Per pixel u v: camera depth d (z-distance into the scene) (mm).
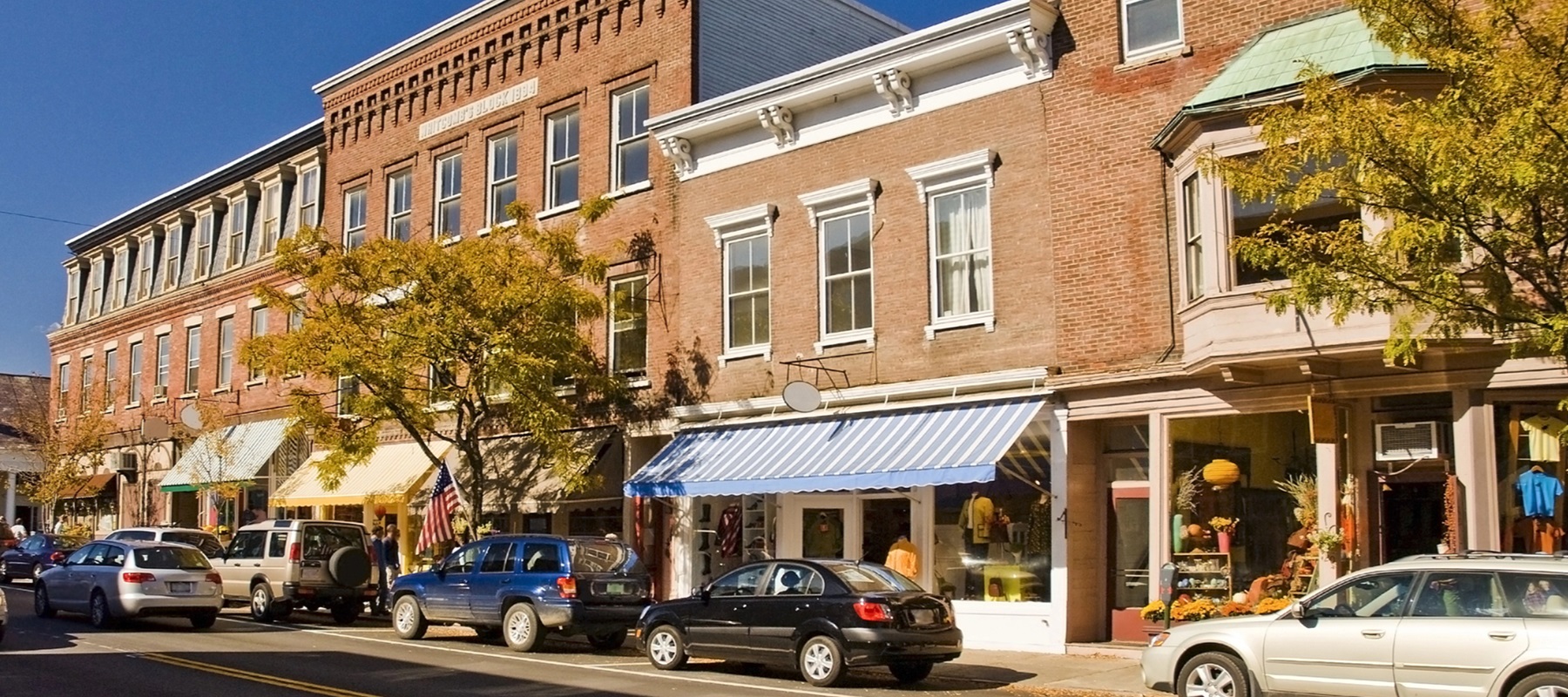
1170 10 18000
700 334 23047
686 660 16547
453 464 26109
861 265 20953
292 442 31609
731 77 24672
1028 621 18297
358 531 23438
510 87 27141
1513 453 14875
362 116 31000
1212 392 16859
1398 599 11453
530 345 20969
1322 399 15734
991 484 19344
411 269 21000
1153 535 17359
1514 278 12602
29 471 47562
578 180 25609
